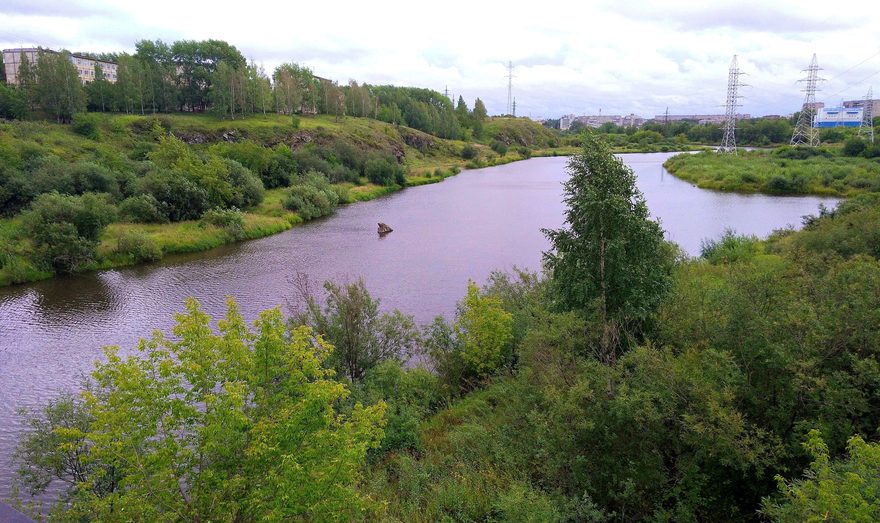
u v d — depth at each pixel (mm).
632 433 10602
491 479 12875
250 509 8633
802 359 10234
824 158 103688
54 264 40781
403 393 18516
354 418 10680
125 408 8531
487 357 20875
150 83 112688
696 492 9797
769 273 13273
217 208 56094
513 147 189000
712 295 14445
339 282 37312
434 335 21984
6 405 21391
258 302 33500
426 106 176500
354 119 143750
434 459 15219
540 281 27266
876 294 11312
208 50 131000
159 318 31328
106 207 44594
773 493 9695
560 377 12742
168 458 8602
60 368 24812
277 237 55031
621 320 15516
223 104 114125
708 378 10336
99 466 10820
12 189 51469
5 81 118812
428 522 11820
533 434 13086
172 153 70062
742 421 9289
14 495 14492
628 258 16328
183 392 9391
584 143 16625
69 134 85125
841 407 9695
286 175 81000
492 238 52531
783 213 62438
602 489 10789
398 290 35656
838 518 6414
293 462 8648
